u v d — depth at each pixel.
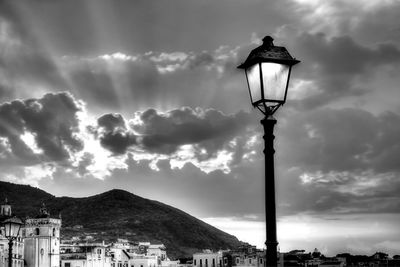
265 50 17.80
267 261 17.92
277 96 17.80
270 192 18.19
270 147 18.30
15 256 187.75
